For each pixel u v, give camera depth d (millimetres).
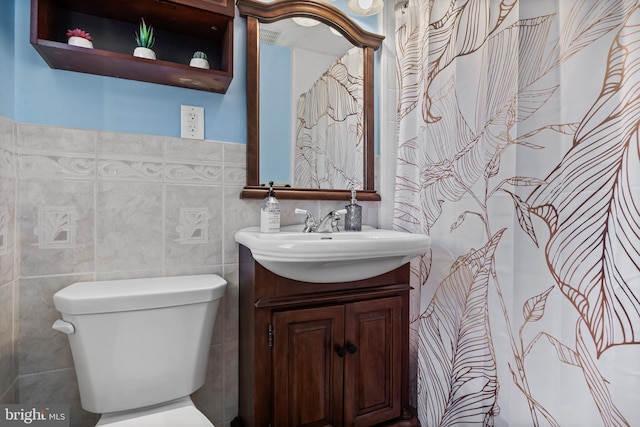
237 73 1295
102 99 1098
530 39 941
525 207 954
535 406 931
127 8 1055
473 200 1113
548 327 908
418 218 1424
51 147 1033
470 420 1106
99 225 1091
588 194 832
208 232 1240
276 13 1342
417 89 1426
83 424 1066
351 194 1444
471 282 1118
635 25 752
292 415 1044
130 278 1131
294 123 1390
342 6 1503
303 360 1059
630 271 754
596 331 817
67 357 1052
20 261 999
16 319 982
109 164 1103
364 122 1540
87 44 975
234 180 1284
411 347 1417
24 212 1005
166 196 1179
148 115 1157
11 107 961
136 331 932
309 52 1420
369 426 1154
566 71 873
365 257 953
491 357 1050
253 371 1023
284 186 1368
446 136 1233
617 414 774
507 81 990
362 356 1146
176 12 1082
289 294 1047
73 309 876
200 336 1020
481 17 1094
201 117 1232
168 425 857
